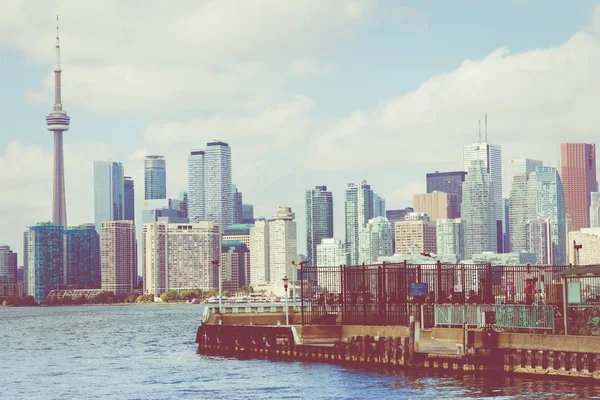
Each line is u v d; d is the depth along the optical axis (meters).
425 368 96.38
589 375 83.00
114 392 101.31
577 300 86.69
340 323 119.69
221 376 107.88
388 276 110.94
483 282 115.25
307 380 98.94
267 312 147.88
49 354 162.50
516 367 89.06
